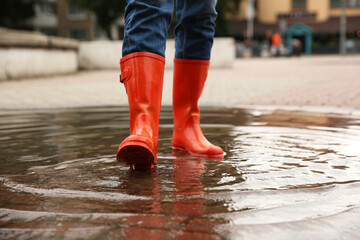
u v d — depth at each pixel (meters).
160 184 1.22
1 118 3.02
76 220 0.92
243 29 42.25
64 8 36.97
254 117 2.96
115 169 1.43
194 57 1.84
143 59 1.58
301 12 42.69
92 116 3.12
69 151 1.75
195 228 0.87
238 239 0.82
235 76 10.02
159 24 1.61
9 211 0.99
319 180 1.25
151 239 0.81
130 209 0.99
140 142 1.36
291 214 0.96
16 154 1.69
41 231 0.86
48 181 1.27
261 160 1.55
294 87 6.41
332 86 6.32
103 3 26.05
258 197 1.08
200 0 1.81
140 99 1.58
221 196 1.09
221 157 1.62
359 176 1.30
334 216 0.95
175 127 1.88
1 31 9.11
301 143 1.89
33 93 6.06
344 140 1.97
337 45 43.44
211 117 2.96
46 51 11.09
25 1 34.38
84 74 12.21
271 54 35.56
